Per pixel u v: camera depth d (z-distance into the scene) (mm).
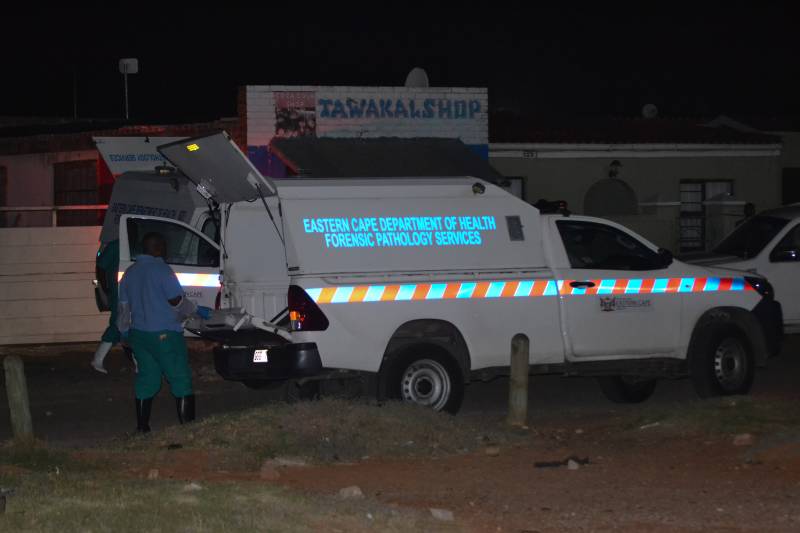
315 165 21625
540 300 12148
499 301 11945
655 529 7551
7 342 19219
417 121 24094
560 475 9172
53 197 26109
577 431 11289
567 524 7684
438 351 11594
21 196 26844
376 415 10453
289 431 10148
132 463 9391
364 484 8844
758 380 15344
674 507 8109
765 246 18172
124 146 21531
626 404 13656
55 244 19469
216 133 11156
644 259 12859
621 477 9078
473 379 12062
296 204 11383
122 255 15672
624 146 27156
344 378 11625
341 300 11266
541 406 13484
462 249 11914
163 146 12242
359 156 22297
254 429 10211
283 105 23172
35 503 7273
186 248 16156
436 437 10289
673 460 9672
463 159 22766
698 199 28266
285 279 12203
